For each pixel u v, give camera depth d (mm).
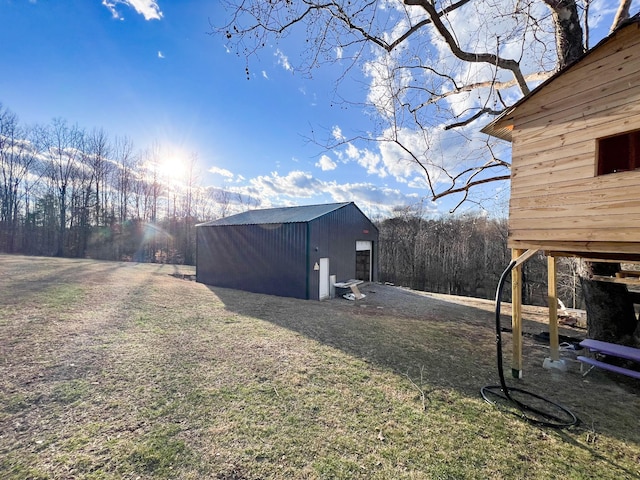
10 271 11672
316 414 2902
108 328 5293
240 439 2469
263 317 6879
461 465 2244
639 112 2654
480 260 24031
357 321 6977
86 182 25297
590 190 2961
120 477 1997
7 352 3947
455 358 4676
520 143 3682
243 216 13898
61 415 2682
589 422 2906
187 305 7750
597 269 4883
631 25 2652
